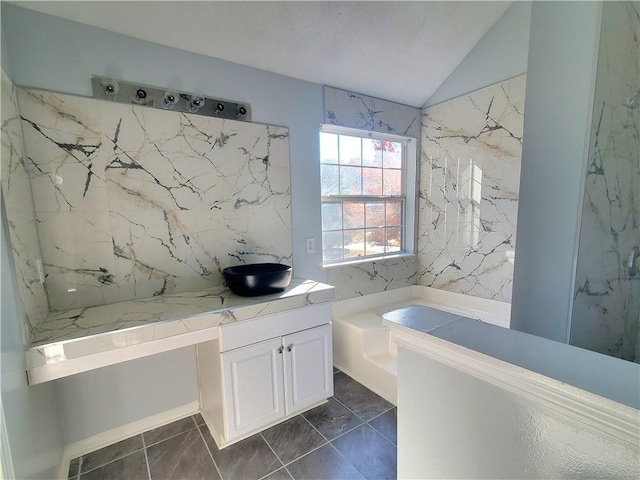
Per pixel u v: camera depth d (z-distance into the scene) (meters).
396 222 3.09
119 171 1.66
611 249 1.58
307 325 1.90
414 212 3.06
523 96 2.22
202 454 1.66
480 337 0.68
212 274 1.99
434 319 0.81
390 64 2.36
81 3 1.46
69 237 1.55
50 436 1.42
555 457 0.54
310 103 2.34
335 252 2.71
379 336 2.33
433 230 2.95
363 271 2.77
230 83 1.98
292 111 2.25
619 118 1.50
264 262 2.19
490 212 2.51
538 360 0.57
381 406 2.04
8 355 0.99
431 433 0.77
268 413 1.78
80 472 1.56
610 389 0.47
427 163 2.95
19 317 1.14
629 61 1.52
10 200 1.16
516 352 0.60
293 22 1.84
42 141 1.46
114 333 1.33
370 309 2.80
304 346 1.89
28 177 1.41
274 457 1.63
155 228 1.78
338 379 2.38
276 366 1.79
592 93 1.24
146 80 1.71
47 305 1.50
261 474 1.54
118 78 1.63
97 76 1.58
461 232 2.72
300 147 2.31
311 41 2.00
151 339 1.41
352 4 1.83
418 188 3.04
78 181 1.56
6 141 1.19
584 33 1.24
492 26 2.33
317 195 2.43
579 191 1.28
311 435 1.78
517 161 2.31
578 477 0.51
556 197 1.36
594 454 0.49
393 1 1.90
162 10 1.58
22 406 1.09
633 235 1.78
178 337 1.48
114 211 1.66
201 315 1.53
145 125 1.71
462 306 2.76
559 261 1.36
